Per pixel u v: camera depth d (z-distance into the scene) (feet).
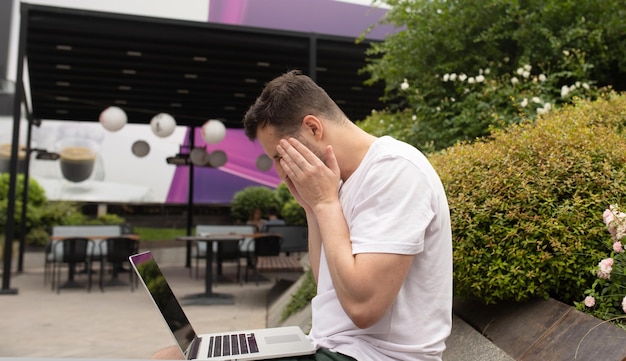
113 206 41.93
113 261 23.31
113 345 12.34
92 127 40.88
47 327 14.43
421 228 3.43
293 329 4.68
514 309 6.52
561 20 13.42
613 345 4.76
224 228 27.43
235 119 35.14
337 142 3.95
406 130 14.34
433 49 14.90
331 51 22.40
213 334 4.76
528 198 6.32
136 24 20.63
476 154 7.41
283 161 3.85
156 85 28.53
